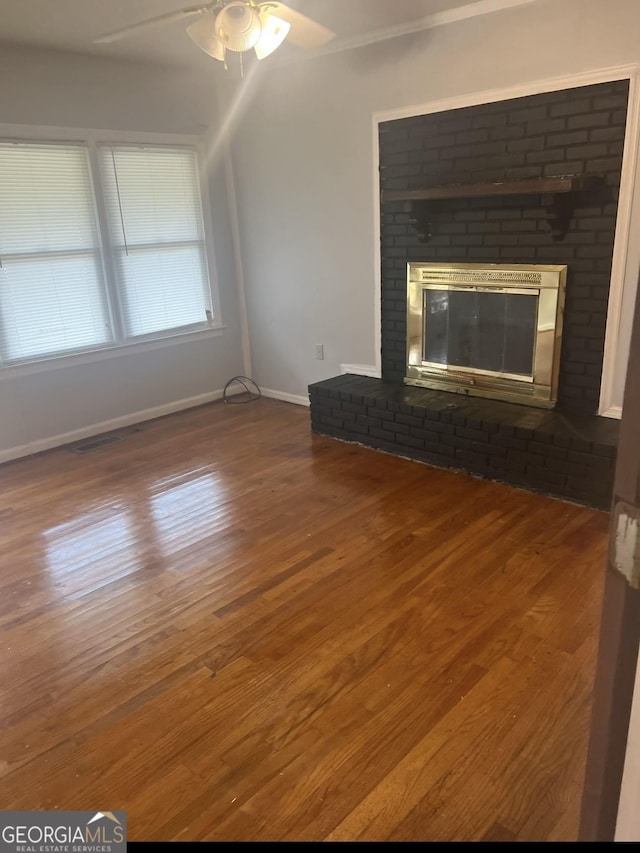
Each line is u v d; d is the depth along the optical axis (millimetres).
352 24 3588
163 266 4711
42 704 2004
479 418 3400
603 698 745
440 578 2562
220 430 4504
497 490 3314
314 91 4188
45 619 2438
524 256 3445
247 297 5164
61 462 4047
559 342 3389
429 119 3643
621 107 2955
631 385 632
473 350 3814
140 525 3150
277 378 5164
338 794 1641
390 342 4234
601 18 2936
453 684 1998
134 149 4387
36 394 4180
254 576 2650
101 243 4316
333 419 4164
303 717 1899
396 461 3771
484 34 3326
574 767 1687
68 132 4031
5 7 3129
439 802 1604
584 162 3119
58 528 3164
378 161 3947
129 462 3990
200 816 1599
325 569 2670
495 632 2229
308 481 3553
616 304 3154
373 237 4141
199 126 4699
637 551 657
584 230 3189
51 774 1743
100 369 4469
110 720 1926
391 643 2199
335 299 4523
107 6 3154
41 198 4008
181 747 1813
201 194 4824
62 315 4238
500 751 1746
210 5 2455
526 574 2561
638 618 677
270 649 2201
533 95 3215
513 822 1540
